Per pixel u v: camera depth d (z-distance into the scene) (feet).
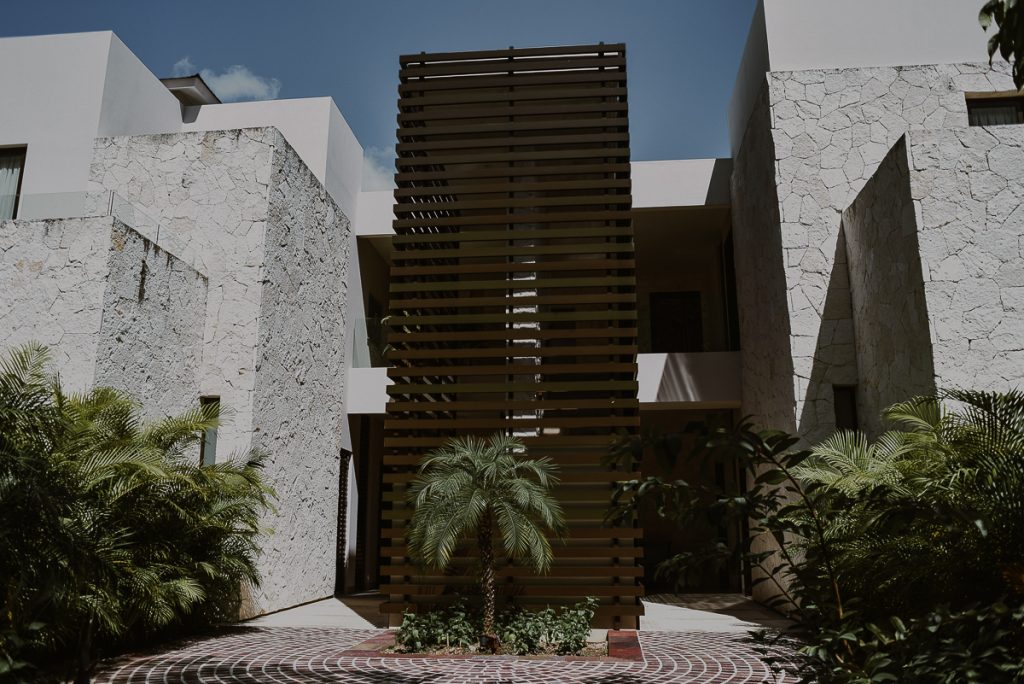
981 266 24.56
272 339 34.78
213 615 28.60
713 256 52.01
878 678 8.16
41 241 28.60
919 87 32.89
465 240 31.91
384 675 20.59
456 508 23.76
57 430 18.19
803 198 32.63
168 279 31.55
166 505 23.31
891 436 20.36
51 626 18.65
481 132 33.24
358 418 47.65
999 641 9.23
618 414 30.58
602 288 32.27
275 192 35.40
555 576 28.84
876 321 28.60
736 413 42.14
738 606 36.65
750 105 38.83
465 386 30.60
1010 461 11.02
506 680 19.94
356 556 46.57
